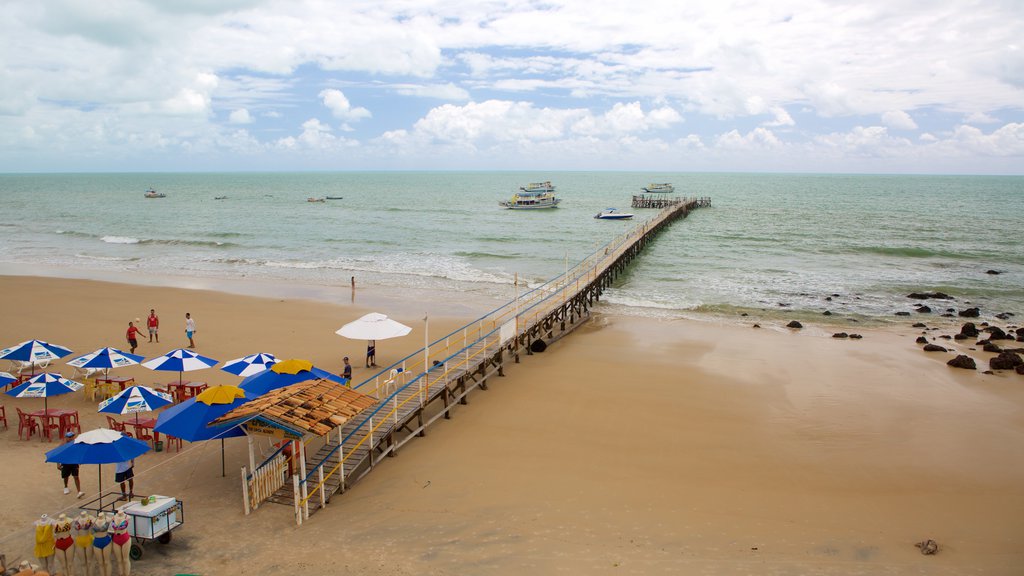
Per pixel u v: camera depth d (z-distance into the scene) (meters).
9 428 15.76
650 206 107.62
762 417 17.75
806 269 45.56
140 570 10.06
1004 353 23.23
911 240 61.38
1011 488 13.84
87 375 18.64
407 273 42.78
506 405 18.38
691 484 13.73
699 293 36.94
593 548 11.12
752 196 145.62
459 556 10.77
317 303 32.75
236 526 11.48
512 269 44.56
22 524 11.19
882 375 21.81
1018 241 60.66
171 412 12.48
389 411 15.57
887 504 13.08
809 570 10.62
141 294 34.56
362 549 10.88
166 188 199.00
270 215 92.06
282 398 12.19
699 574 10.43
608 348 24.98
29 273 42.44
